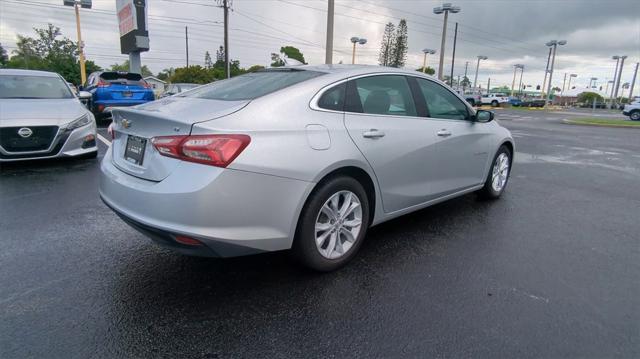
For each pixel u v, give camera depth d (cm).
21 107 622
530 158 900
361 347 226
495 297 280
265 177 255
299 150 270
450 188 421
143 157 271
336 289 286
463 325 247
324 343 228
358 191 315
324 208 293
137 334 232
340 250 313
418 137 362
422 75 397
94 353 215
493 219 446
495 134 486
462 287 293
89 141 662
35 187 522
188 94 337
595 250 366
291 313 256
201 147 241
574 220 452
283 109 277
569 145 1157
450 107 422
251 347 224
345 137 300
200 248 249
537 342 232
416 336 236
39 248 342
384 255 344
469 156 439
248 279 298
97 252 337
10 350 214
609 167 800
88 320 243
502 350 225
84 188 522
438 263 331
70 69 4366
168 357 214
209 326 241
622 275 317
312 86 301
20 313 248
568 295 285
